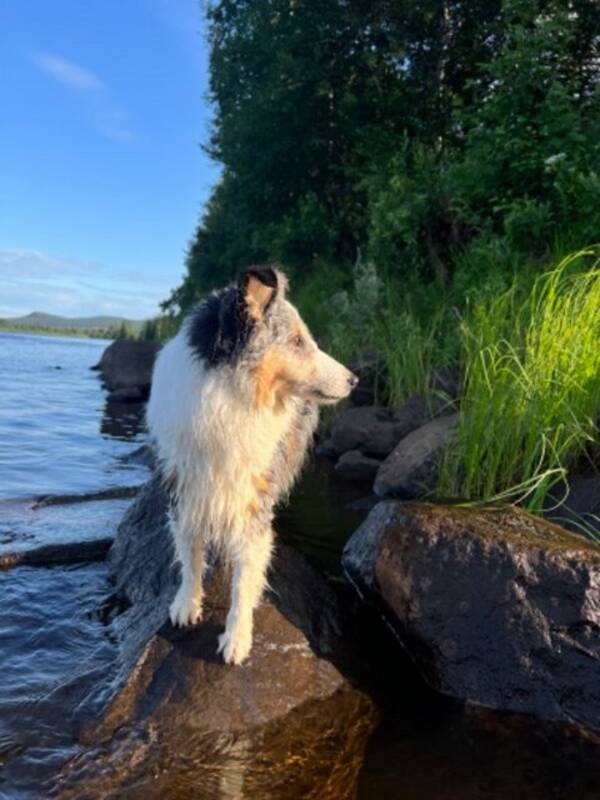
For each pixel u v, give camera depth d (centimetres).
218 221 817
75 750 92
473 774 92
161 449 112
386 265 365
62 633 125
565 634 108
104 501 210
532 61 289
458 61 473
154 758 92
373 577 128
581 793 89
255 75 554
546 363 158
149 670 105
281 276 111
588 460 165
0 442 312
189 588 114
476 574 115
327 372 116
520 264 261
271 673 108
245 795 86
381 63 508
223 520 108
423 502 138
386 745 98
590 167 261
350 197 516
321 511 201
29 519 188
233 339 105
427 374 259
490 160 295
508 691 109
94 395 543
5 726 96
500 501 143
